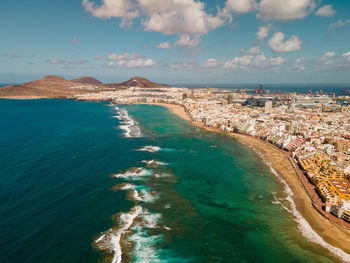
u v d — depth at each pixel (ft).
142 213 290.97
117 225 265.13
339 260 224.53
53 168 416.26
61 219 271.08
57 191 334.65
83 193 331.77
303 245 244.01
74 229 255.09
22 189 336.90
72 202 307.58
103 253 223.71
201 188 363.15
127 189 348.38
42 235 243.40
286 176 413.39
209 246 240.32
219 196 340.18
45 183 358.23
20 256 215.31
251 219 286.87
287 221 283.38
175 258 222.69
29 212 282.15
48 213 281.74
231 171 433.07
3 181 359.66
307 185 377.50
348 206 287.28
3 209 285.84
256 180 396.57
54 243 233.14
